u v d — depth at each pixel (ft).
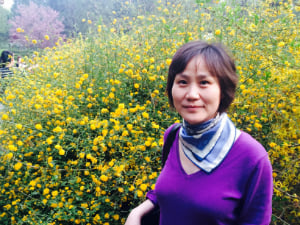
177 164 2.76
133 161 6.67
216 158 2.44
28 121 8.39
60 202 6.22
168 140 3.15
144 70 8.40
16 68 11.98
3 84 10.28
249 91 7.01
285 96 7.23
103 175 6.08
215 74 2.39
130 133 7.30
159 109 8.20
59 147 6.81
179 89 2.52
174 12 10.92
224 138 2.48
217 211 2.36
